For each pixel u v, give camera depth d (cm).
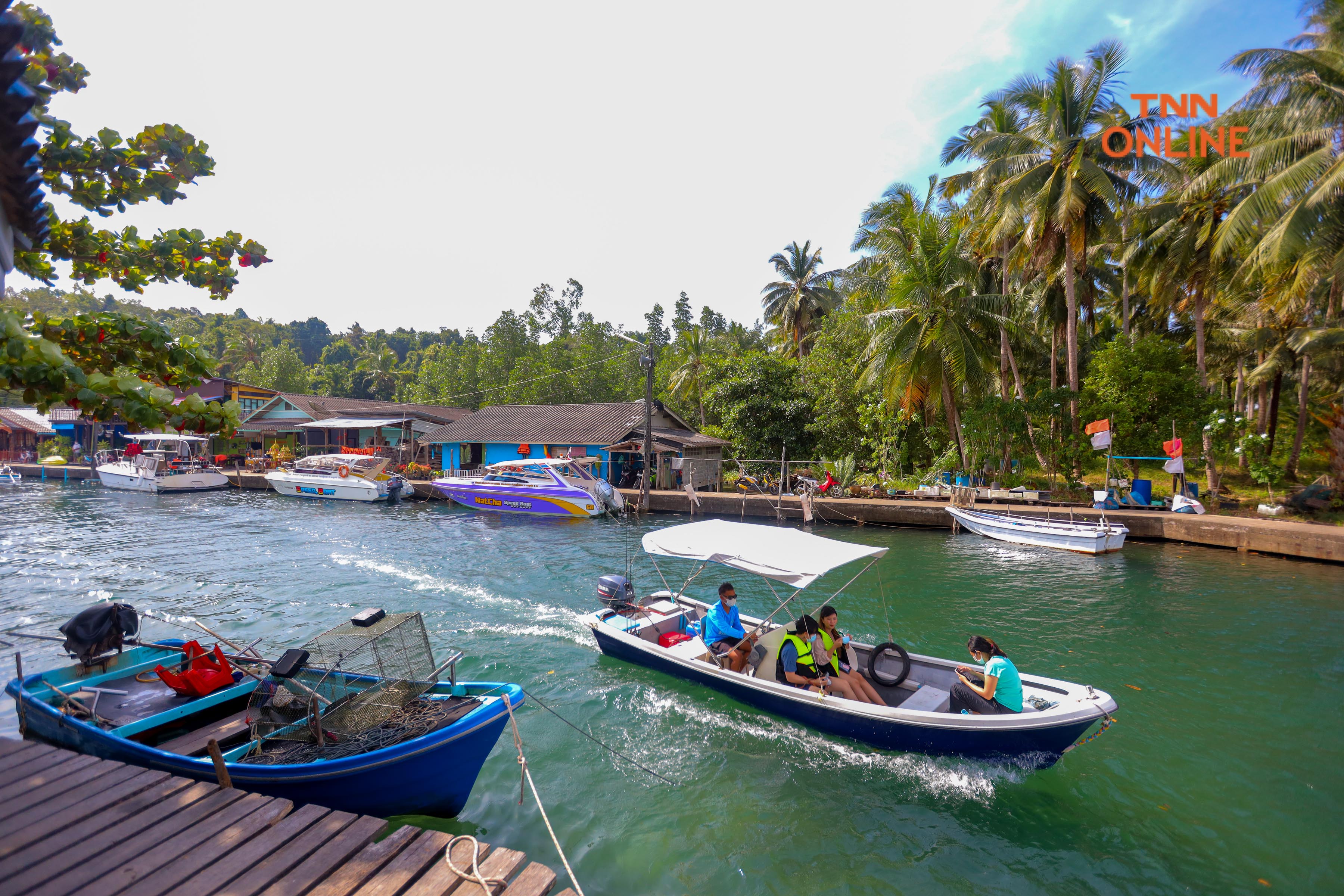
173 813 397
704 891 502
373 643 623
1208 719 772
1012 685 658
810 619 777
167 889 330
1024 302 3025
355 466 3003
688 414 4566
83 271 305
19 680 661
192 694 679
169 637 1046
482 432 3241
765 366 3266
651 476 2867
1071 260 2342
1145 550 1777
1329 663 935
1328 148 1708
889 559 1683
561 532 2053
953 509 2056
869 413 2875
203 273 327
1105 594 1313
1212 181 2059
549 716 782
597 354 4997
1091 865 530
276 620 1134
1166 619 1140
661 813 598
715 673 804
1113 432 2308
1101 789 635
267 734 589
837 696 731
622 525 2222
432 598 1272
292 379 6009
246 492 3188
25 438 4425
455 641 1032
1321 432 3175
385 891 339
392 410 3869
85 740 601
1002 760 649
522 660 954
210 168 300
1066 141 2203
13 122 154
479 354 5119
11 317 172
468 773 584
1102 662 948
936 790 634
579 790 636
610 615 1009
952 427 2725
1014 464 2616
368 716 586
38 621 1131
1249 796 621
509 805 612
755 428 3222
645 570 1534
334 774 530
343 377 8012
